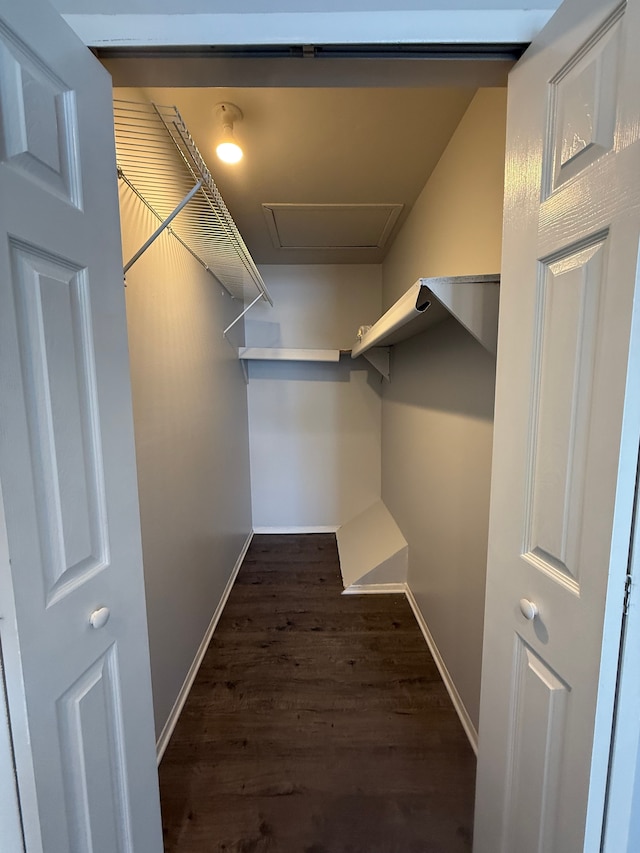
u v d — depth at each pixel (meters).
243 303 3.23
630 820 0.63
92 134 0.72
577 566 0.63
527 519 0.77
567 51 0.64
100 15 0.74
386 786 1.32
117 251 0.80
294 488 3.52
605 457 0.57
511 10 0.74
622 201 0.53
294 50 0.76
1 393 0.53
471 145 1.42
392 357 2.95
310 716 1.60
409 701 1.68
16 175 0.55
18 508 0.55
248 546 3.28
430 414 1.99
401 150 1.70
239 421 3.05
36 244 0.59
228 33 0.74
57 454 0.63
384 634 2.13
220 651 2.00
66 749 0.65
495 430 0.89
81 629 0.69
